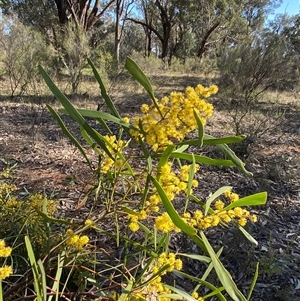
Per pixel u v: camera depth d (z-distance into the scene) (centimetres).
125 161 119
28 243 107
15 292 139
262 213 321
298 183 397
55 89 110
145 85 104
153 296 126
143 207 117
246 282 228
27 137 488
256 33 886
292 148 516
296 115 726
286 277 237
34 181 338
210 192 352
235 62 864
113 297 131
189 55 2870
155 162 358
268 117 601
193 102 104
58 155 421
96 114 114
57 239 175
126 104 750
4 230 185
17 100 765
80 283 158
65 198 298
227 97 793
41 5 1986
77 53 912
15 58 863
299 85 1004
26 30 904
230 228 281
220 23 2517
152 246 204
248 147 473
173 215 100
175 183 117
